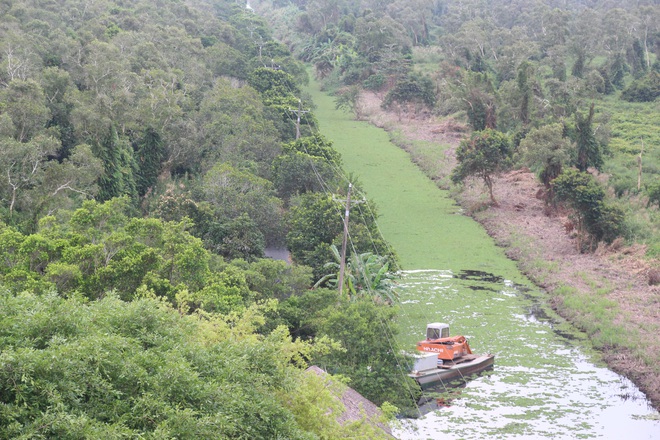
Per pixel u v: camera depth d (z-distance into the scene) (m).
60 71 83.50
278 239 63.69
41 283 35.84
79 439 16.52
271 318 43.09
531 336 52.25
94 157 65.94
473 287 62.72
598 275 63.53
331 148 85.31
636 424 39.56
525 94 108.25
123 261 39.00
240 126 84.00
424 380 43.09
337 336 40.16
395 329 40.91
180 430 17.95
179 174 84.06
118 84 87.00
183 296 29.53
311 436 21.28
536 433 38.31
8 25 97.81
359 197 70.06
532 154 81.19
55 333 19.62
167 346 21.92
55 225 44.34
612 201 80.31
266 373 22.64
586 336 52.53
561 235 75.31
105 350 18.84
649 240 68.88
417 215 85.31
